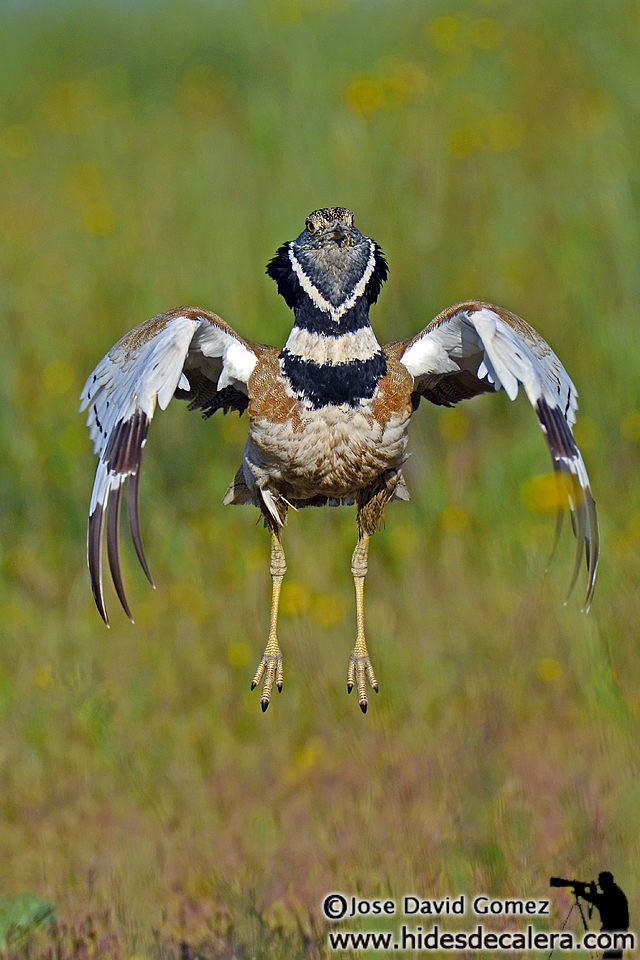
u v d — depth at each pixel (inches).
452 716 418.0
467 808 355.6
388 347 315.0
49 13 1007.0
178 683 463.5
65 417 575.8
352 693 439.2
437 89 661.9
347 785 391.9
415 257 584.1
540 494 484.7
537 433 537.0
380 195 595.8
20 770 414.6
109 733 427.8
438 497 534.0
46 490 555.5
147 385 274.4
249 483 323.9
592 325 572.7
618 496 523.5
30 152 826.8
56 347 604.4
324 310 298.7
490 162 642.2
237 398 335.0
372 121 622.5
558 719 413.1
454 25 682.8
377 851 344.5
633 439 536.4
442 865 329.4
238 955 296.2
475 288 594.2
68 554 536.4
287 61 705.6
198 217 658.2
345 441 302.2
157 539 538.6
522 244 614.2
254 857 353.7
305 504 338.6
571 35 710.5
